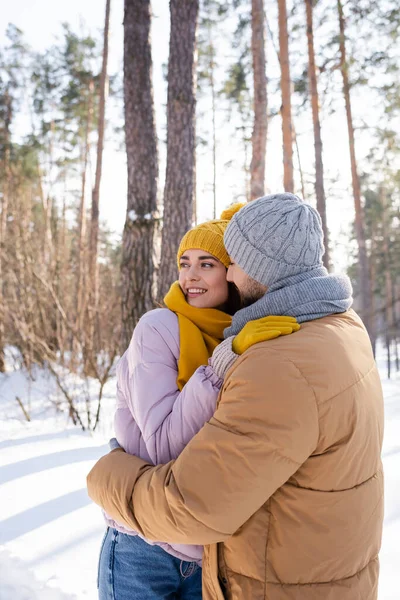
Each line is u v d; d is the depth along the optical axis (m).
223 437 0.94
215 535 0.95
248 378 0.95
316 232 1.11
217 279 1.43
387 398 7.19
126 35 6.52
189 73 6.07
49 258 7.71
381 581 2.17
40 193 10.69
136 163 6.41
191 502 0.94
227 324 1.38
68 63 15.89
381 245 24.28
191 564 1.27
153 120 6.53
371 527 1.04
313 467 0.95
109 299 7.96
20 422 5.58
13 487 3.63
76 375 6.65
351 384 0.98
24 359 7.14
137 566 1.27
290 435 0.91
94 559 2.59
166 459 1.12
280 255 1.07
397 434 4.84
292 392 0.92
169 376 1.24
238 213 1.14
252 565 0.97
